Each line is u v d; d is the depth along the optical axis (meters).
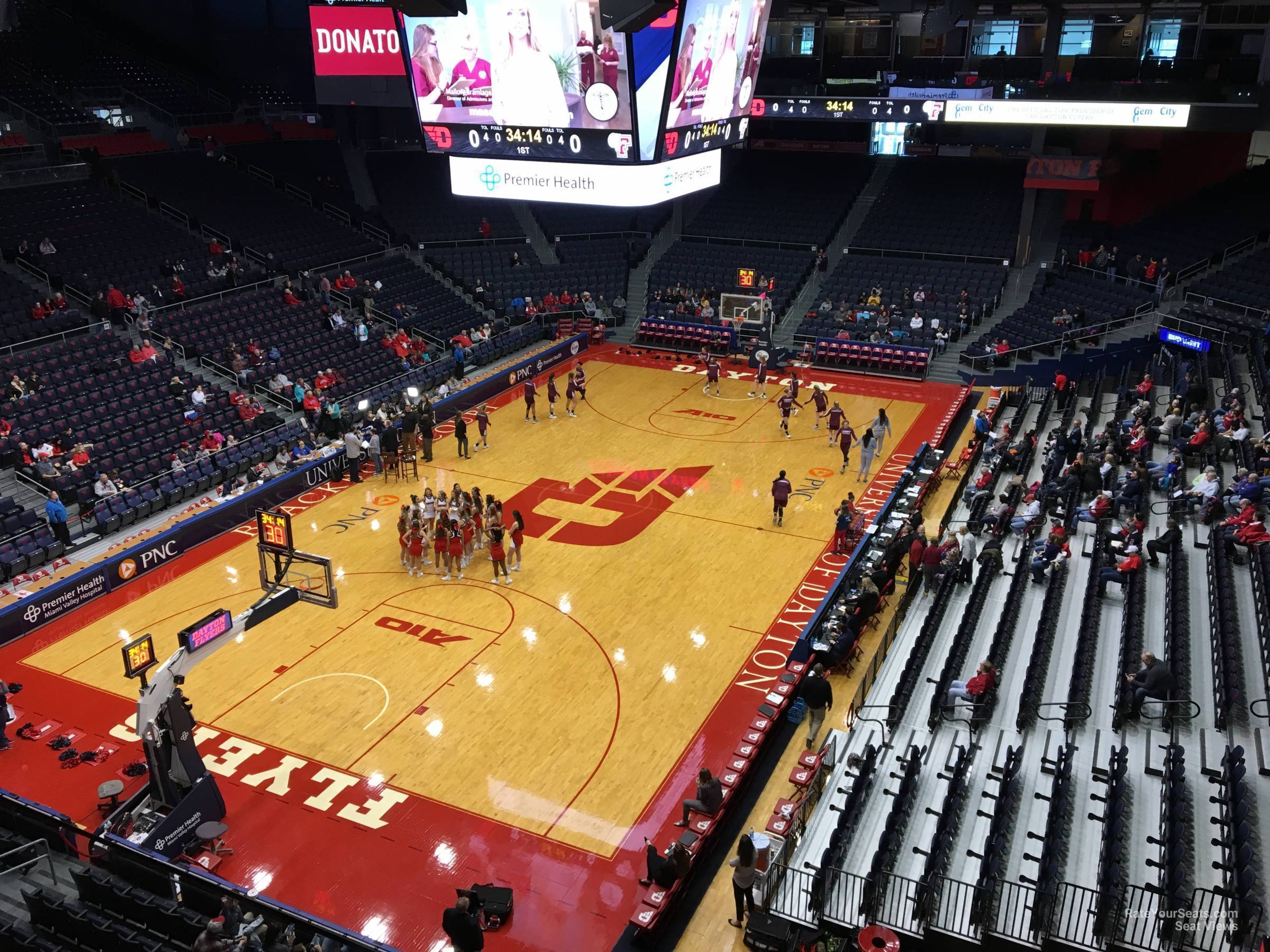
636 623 20.47
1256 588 17.73
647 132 20.84
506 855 14.41
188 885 12.17
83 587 21.25
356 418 30.58
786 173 47.22
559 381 36.34
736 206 45.81
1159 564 19.84
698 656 19.31
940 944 12.02
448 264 42.03
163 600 21.58
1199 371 28.72
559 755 16.52
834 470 28.06
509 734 17.05
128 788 15.70
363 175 46.22
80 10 48.31
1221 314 32.50
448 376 34.75
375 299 37.84
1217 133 41.03
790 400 30.48
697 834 14.27
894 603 20.94
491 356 37.03
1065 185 37.75
